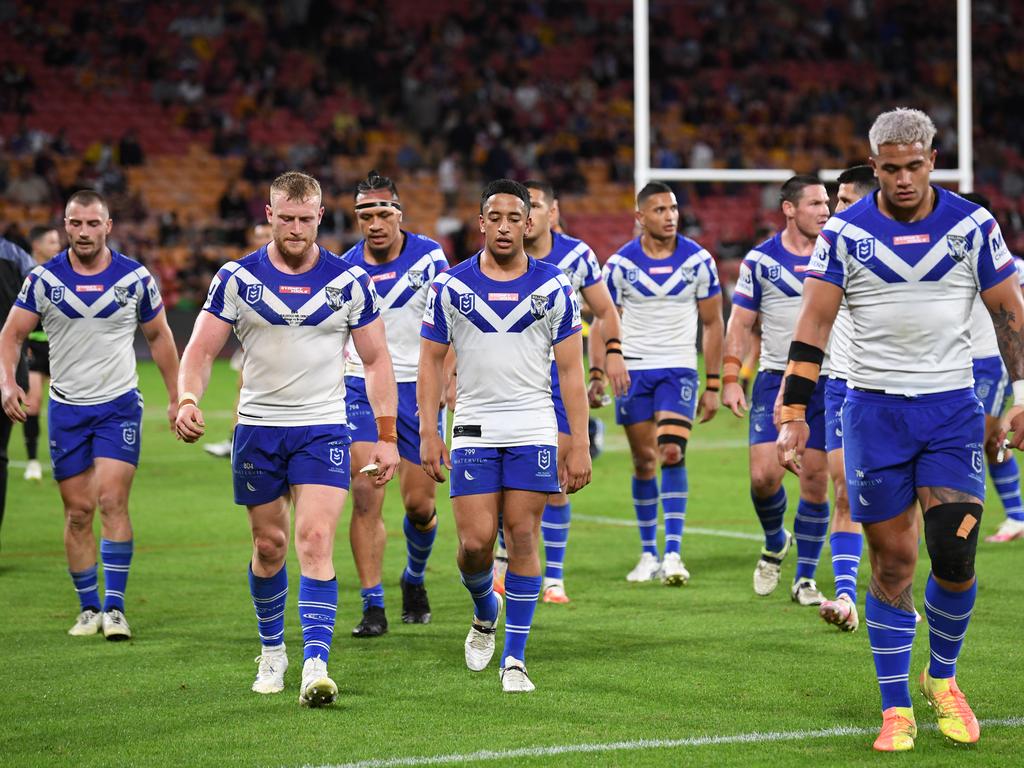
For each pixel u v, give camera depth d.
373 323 15.34
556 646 17.55
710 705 14.57
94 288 18.30
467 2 97.56
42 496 31.88
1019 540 25.52
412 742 13.16
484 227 15.34
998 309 12.98
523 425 15.37
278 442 15.03
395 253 19.20
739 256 80.44
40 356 34.16
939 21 98.56
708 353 23.42
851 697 14.88
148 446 42.06
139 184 83.06
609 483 34.56
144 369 67.31
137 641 18.11
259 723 13.95
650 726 13.73
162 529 27.73
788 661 16.58
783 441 13.34
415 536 19.05
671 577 21.73
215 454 39.62
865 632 18.28
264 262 15.03
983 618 18.95
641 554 24.14
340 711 14.40
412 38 94.00
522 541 15.39
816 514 20.09
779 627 18.64
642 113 42.50
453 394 19.14
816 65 98.31
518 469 15.34
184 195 83.31
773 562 20.95
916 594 20.84
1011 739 13.20
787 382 13.41
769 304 20.52
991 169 93.38
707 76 95.81
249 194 82.19
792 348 13.44
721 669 16.20
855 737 13.31
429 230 85.06
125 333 18.61
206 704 14.78
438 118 89.56
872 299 13.09
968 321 13.09
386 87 90.50
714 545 25.84
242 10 94.56
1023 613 19.27
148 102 86.81
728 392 20.64
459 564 15.89
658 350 22.92
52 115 84.69
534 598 15.49
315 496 14.98
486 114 88.94
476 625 16.39
